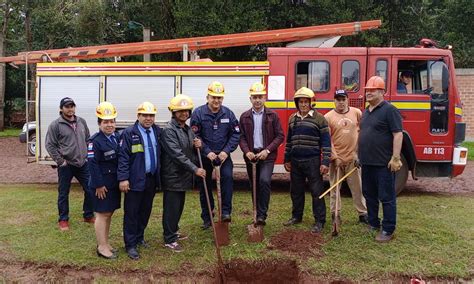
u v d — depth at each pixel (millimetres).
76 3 21344
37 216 7109
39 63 9156
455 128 8336
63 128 6367
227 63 8695
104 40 22875
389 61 8383
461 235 6070
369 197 6074
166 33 21594
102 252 5367
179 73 8812
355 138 6355
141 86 8914
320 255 5402
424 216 6949
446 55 8336
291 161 6281
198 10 18000
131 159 5285
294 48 8539
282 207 7559
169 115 8891
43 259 5359
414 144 8344
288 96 8562
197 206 7641
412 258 5289
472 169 12086
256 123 6227
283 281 5262
